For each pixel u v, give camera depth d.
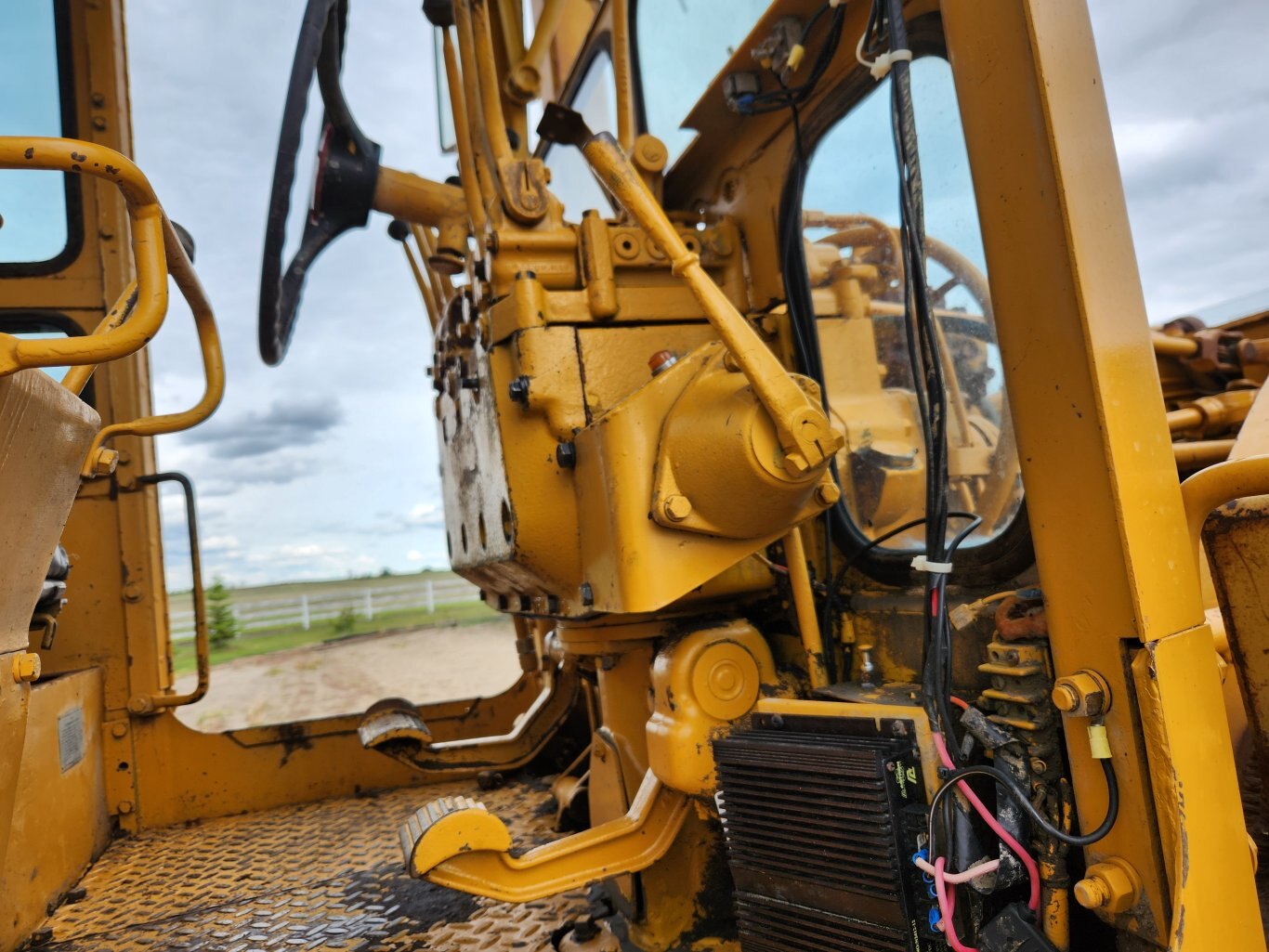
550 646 2.76
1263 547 1.11
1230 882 0.97
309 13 1.95
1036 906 1.11
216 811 2.81
